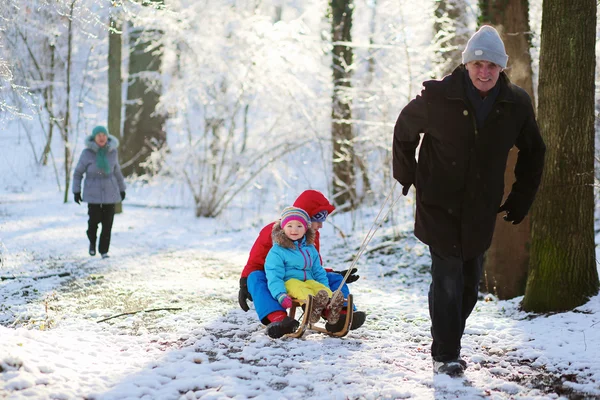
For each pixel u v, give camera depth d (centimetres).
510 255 854
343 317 586
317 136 1706
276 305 580
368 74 1636
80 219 1638
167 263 1120
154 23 1950
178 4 1983
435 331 477
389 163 1460
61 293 809
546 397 433
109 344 571
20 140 2897
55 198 2097
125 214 1836
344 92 1622
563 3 647
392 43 1461
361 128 1642
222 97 1952
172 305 743
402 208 1517
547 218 677
